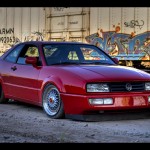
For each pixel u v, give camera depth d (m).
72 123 6.30
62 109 6.54
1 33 16.70
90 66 6.91
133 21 12.12
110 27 12.66
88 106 6.13
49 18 14.43
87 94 6.16
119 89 6.30
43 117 6.86
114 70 6.68
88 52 7.64
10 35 16.31
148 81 6.55
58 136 5.39
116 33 12.52
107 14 12.70
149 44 11.75
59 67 6.83
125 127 6.00
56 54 7.36
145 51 11.84
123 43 12.37
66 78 6.46
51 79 6.68
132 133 5.60
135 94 6.35
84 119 6.29
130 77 6.43
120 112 6.39
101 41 12.86
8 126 6.09
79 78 6.30
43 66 7.11
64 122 6.38
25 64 7.64
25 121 6.49
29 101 7.43
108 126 6.07
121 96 6.25
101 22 12.84
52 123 6.30
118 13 12.46
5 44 16.61
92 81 6.19
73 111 6.34
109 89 6.24
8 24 16.36
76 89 6.25
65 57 7.34
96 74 6.40
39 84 7.01
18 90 7.70
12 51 8.32
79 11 13.33
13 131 5.72
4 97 8.30
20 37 15.83
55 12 14.17
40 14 14.84
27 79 7.38
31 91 7.28
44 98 6.91
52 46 7.51
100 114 6.37
